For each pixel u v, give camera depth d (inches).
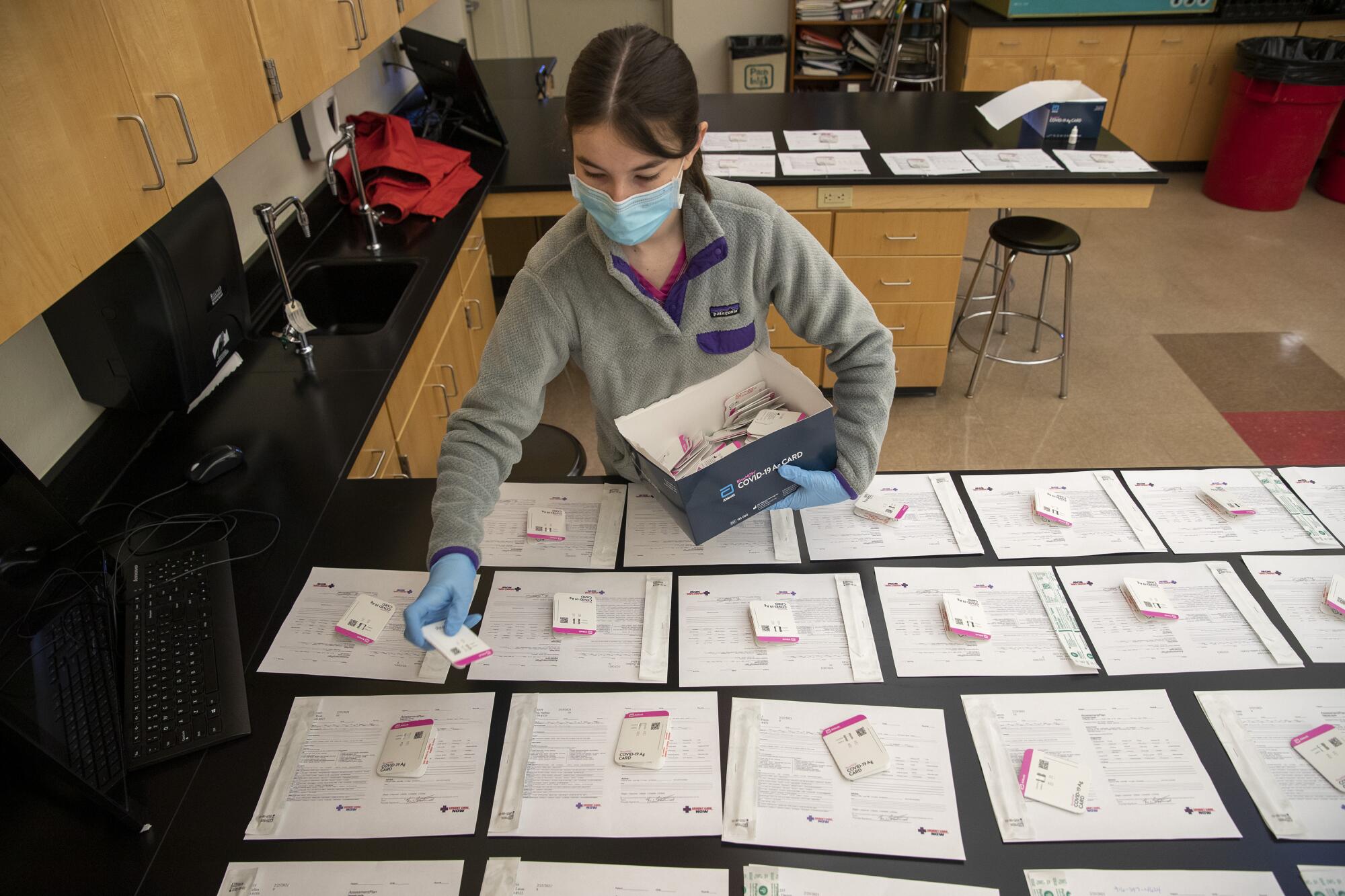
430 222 101.0
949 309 117.0
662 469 46.2
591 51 39.2
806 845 37.9
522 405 48.4
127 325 56.3
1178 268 157.2
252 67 59.8
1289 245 163.0
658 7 206.5
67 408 61.8
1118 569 50.3
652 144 39.3
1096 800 39.1
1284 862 36.8
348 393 69.9
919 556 51.7
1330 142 177.9
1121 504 54.7
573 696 44.3
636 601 49.4
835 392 53.7
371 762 41.6
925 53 187.9
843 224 110.5
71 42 40.9
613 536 53.8
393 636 47.8
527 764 41.3
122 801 38.4
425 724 42.9
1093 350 135.6
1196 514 53.9
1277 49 171.5
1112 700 43.3
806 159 111.3
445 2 152.6
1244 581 49.2
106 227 43.9
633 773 40.8
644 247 48.4
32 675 42.8
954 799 39.4
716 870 37.1
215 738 42.5
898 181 105.3
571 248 47.2
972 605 47.9
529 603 49.4
